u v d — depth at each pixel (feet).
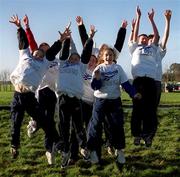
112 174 15.42
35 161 16.78
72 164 16.11
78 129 15.58
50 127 15.66
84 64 15.80
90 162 16.25
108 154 17.35
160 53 16.89
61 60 15.64
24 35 15.53
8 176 15.40
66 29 15.48
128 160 16.75
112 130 15.35
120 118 15.30
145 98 16.34
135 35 16.84
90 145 15.43
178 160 16.79
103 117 15.42
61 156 16.96
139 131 16.74
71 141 16.01
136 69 16.30
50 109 16.61
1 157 17.21
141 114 16.60
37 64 15.39
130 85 15.35
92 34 15.80
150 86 16.22
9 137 20.29
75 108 15.38
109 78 15.24
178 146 18.66
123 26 16.76
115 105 15.34
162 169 15.92
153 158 16.97
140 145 18.49
